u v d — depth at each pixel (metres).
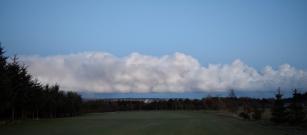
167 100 191.38
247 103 130.62
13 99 53.81
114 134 37.09
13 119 58.12
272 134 37.44
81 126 49.50
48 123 56.19
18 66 57.06
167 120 69.31
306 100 53.81
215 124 55.09
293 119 52.78
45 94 76.12
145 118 81.06
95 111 156.75
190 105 183.62
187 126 50.16
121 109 182.25
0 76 47.72
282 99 56.00
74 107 103.06
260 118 71.50
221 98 171.75
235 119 73.69
